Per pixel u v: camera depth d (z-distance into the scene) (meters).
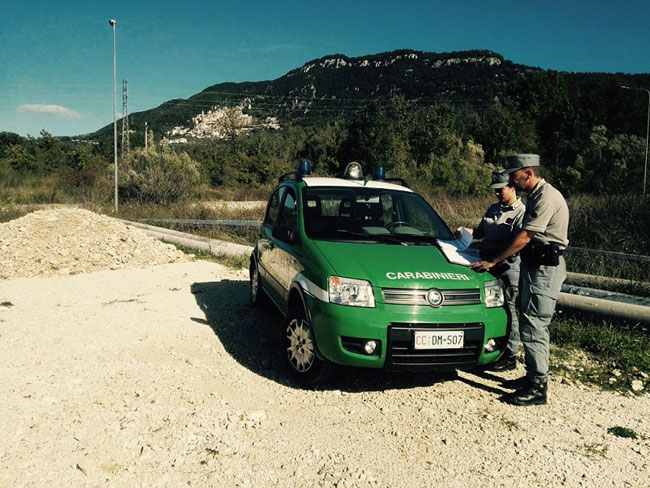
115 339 5.46
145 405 3.93
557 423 3.86
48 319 6.16
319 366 4.21
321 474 3.08
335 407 4.03
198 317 6.32
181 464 3.14
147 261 10.10
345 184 5.57
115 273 9.07
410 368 3.96
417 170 34.72
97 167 38.62
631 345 5.32
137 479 2.97
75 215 11.05
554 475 3.16
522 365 5.06
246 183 47.78
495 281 4.29
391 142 56.19
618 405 4.21
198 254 11.39
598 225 12.07
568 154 49.59
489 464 3.26
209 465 3.14
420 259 4.37
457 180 29.61
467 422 3.84
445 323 3.94
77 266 9.30
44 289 7.78
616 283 7.28
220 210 19.97
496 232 4.75
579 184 32.06
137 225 15.42
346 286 3.97
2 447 3.26
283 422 3.75
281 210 5.85
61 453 3.21
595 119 62.16
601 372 4.90
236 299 7.27
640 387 4.55
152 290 7.80
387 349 3.88
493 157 53.00
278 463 3.19
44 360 4.82
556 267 4.08
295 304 4.66
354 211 5.17
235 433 3.55
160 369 4.67
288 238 4.92
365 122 57.34
